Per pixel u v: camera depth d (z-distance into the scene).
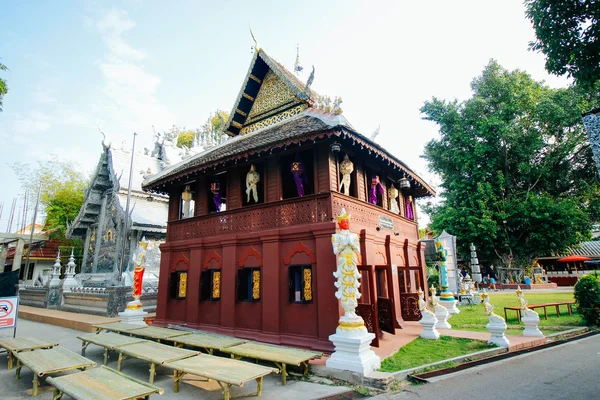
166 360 7.02
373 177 13.06
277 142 10.04
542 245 28.19
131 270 21.48
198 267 12.62
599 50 8.59
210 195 14.52
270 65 15.27
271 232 10.48
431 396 6.33
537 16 8.95
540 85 31.73
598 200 29.31
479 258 31.86
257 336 10.20
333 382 7.36
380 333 10.81
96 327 12.15
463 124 31.45
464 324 13.25
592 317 12.61
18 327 15.57
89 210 26.19
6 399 6.83
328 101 12.30
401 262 13.77
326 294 9.09
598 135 6.20
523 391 6.41
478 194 28.94
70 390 5.32
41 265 34.81
